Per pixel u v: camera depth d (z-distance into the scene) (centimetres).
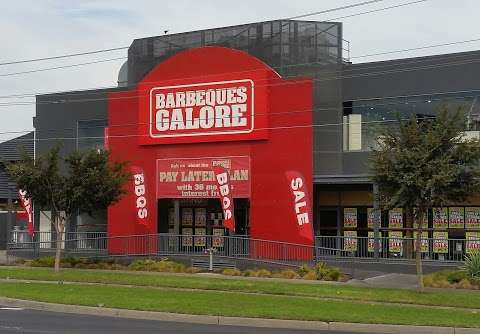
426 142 1916
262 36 3103
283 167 2888
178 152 3125
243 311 1608
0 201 4194
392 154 1970
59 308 1741
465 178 1931
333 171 2891
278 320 1512
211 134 3034
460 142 1941
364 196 2997
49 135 3619
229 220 2848
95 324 1473
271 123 2922
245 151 2970
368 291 2030
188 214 3316
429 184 1872
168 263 2803
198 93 3073
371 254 2850
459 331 1419
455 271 2341
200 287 2148
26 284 2241
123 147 3266
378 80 2859
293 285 2198
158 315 1608
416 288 2138
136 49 3509
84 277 2427
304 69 2997
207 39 3284
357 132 2895
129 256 3072
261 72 2934
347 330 1459
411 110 2786
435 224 2800
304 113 2864
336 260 2714
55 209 2638
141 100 3212
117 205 3250
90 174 2577
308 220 2802
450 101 2705
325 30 3014
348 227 3020
